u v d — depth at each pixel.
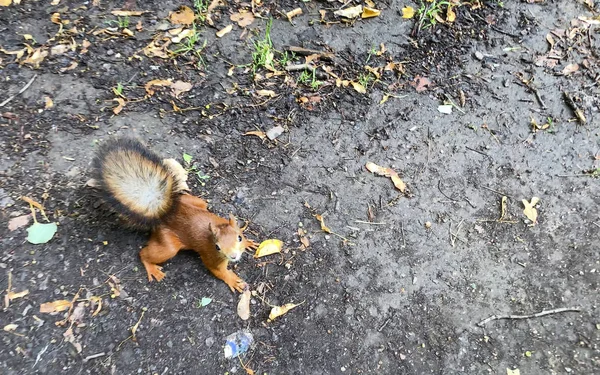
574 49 1.19
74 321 0.74
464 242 0.90
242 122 1.01
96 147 0.92
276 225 0.88
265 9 1.20
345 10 1.21
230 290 0.80
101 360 0.71
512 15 1.24
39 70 1.02
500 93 1.12
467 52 1.17
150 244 0.78
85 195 0.86
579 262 0.88
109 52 1.07
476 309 0.82
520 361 0.77
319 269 0.84
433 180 0.97
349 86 1.10
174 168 0.89
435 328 0.80
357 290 0.82
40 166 0.89
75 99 0.99
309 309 0.80
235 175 0.94
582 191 0.98
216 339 0.75
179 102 1.02
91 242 0.81
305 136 1.01
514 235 0.91
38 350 0.71
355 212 0.92
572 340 0.79
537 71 1.16
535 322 0.81
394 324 0.79
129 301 0.77
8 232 0.80
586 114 1.09
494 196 0.96
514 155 1.02
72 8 1.14
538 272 0.87
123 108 0.99
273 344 0.76
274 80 1.09
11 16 1.10
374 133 1.03
